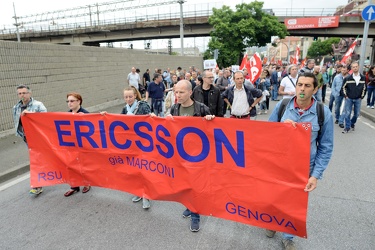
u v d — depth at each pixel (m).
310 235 2.98
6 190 4.36
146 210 3.60
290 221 2.57
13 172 4.95
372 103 10.51
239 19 33.31
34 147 4.04
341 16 34.00
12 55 7.40
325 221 3.23
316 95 7.60
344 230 3.05
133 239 3.00
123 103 13.29
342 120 7.98
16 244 2.98
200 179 3.02
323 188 4.10
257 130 2.60
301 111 2.51
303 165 2.43
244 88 5.11
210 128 2.86
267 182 2.64
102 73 11.81
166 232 3.11
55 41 44.50
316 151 2.50
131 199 3.92
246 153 2.71
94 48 11.17
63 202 3.88
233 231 3.11
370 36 36.28
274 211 2.64
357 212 3.41
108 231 3.15
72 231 3.18
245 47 34.00
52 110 8.99
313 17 34.84
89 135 3.74
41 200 3.96
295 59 16.97
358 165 4.99
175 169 3.19
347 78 7.14
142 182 3.52
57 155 3.97
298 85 2.38
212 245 2.87
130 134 3.46
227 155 2.82
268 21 32.09
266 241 2.92
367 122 8.67
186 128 3.00
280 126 2.49
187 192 3.13
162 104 9.02
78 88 10.30
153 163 3.37
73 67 9.95
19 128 4.21
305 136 2.39
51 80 8.89
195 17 36.66
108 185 3.79
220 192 2.92
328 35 36.94
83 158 3.86
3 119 7.17
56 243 2.97
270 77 13.84
